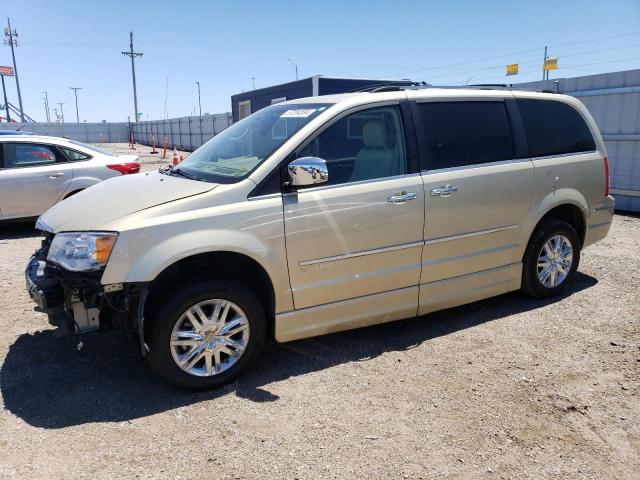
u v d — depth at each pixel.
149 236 3.24
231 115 29.14
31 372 3.78
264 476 2.70
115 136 58.50
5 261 6.77
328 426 3.12
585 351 4.05
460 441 2.97
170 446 2.94
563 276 5.16
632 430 3.07
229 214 3.41
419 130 4.14
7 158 8.07
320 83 19.06
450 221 4.22
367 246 3.87
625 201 9.95
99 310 3.38
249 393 3.49
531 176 4.67
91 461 2.80
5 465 2.76
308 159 3.39
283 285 3.62
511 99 4.72
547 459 2.83
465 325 4.56
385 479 2.68
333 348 4.15
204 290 3.37
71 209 3.67
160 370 3.36
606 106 9.99
